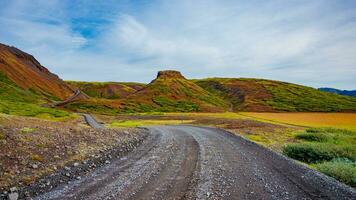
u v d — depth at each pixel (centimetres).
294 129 5097
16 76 18900
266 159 1694
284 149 2336
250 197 965
